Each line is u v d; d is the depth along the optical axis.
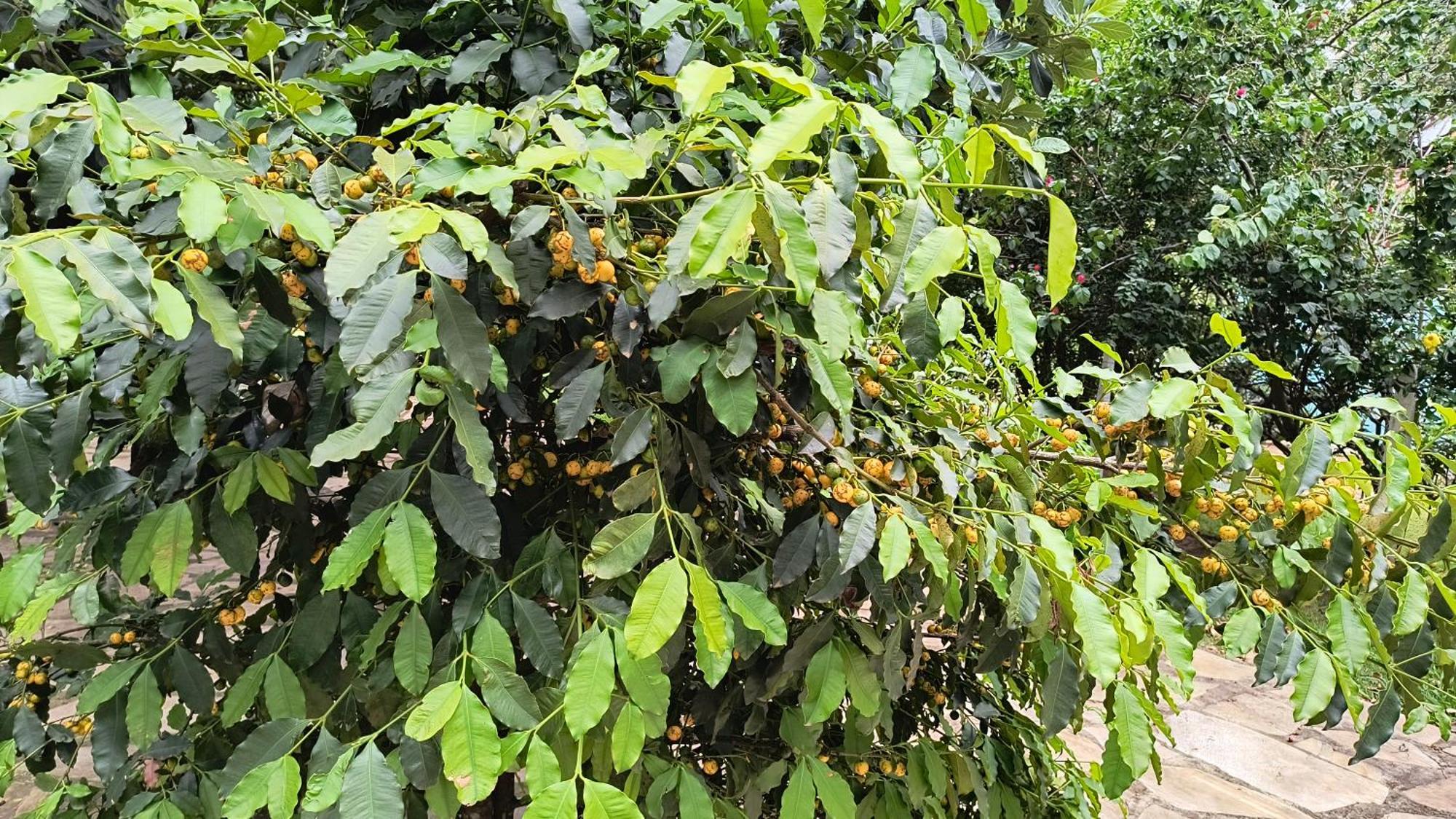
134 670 0.93
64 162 0.62
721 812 0.98
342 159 0.84
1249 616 0.92
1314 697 0.88
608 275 0.73
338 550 0.73
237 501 0.81
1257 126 4.00
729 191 0.61
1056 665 0.88
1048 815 1.37
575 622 0.86
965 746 1.28
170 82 1.08
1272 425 4.60
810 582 1.00
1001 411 1.15
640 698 0.74
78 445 0.76
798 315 0.81
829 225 0.62
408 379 0.67
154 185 0.74
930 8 1.17
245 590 1.01
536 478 1.08
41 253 0.50
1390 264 4.16
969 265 0.74
